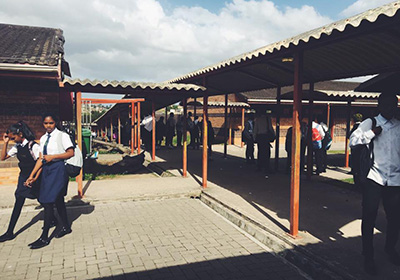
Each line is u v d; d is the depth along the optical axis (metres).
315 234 4.55
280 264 3.96
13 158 7.47
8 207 5.84
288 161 9.48
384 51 4.87
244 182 8.25
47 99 7.64
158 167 11.05
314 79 7.44
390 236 3.71
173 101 12.49
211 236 4.82
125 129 20.16
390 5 2.99
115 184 7.87
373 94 9.82
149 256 4.09
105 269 3.72
